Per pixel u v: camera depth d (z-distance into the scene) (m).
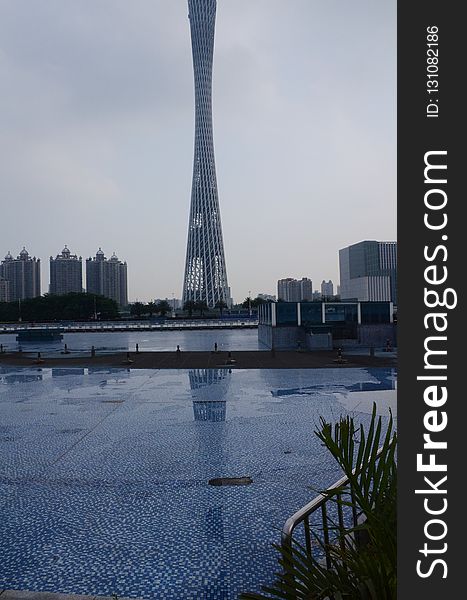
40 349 37.03
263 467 9.23
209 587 5.25
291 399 15.68
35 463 9.62
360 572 2.33
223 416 13.51
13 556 5.96
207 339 48.25
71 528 6.71
